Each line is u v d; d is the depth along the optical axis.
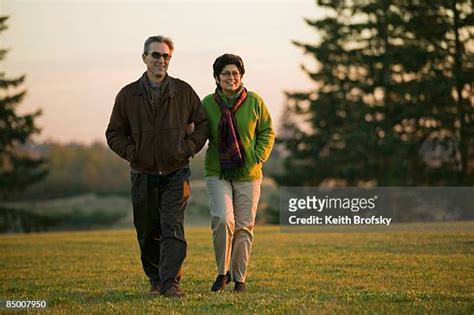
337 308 7.79
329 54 41.94
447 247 12.86
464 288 9.11
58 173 57.16
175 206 8.55
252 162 8.75
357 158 40.34
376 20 39.69
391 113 39.09
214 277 10.35
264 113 8.85
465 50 37.16
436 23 37.16
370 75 40.03
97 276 10.95
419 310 7.68
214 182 8.77
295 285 9.44
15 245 17.38
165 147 8.43
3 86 41.53
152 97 8.51
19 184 43.41
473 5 36.69
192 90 8.68
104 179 59.41
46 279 10.81
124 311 7.85
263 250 13.75
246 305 7.99
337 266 11.12
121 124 8.64
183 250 8.58
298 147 43.16
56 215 49.06
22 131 41.94
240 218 8.83
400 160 37.84
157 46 8.41
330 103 42.47
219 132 8.70
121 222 52.94
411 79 38.50
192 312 7.68
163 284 8.51
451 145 37.78
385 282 9.60
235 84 8.72
